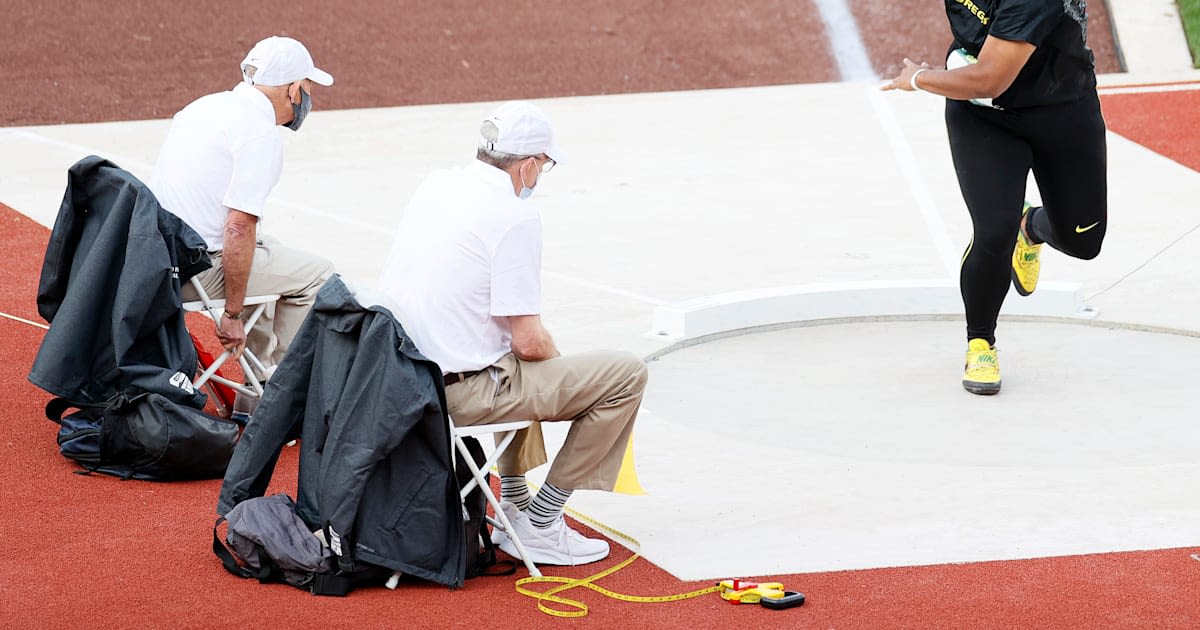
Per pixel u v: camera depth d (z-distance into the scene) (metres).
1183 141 46.00
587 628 15.10
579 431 16.95
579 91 56.69
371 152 45.16
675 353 26.62
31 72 54.28
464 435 16.53
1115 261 32.09
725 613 15.51
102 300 19.59
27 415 22.20
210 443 19.55
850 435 22.17
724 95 55.44
